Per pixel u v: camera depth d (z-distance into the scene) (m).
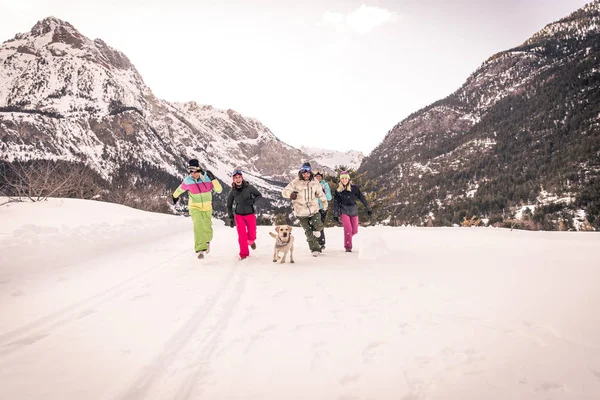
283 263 6.11
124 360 2.52
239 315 3.41
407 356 2.45
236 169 6.70
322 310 3.48
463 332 2.79
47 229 7.43
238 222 6.70
